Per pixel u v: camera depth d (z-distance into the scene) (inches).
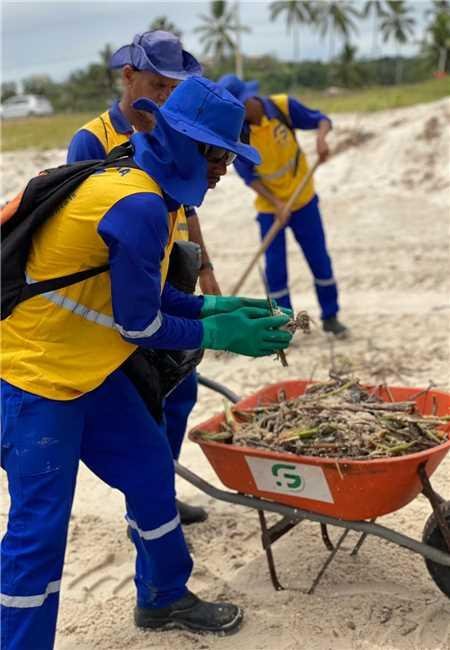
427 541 127.7
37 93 2819.9
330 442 131.8
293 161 270.4
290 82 2635.3
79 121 1362.0
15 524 114.7
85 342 114.8
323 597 139.9
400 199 526.3
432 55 2474.2
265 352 119.6
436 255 386.3
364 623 132.1
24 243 111.3
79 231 108.1
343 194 554.3
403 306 315.0
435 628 130.1
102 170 111.4
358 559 150.8
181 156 109.6
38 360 113.3
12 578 113.8
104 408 121.8
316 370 251.3
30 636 114.7
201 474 191.6
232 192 585.0
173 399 161.0
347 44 2544.3
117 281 105.9
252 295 349.4
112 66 150.9
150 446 125.6
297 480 126.8
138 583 135.1
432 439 130.5
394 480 120.7
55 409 113.5
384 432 132.5
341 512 126.6
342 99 1083.9
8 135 1022.4
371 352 262.8
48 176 112.1
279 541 160.1
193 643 132.5
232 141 114.3
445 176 545.3
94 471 128.0
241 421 147.3
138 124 151.3
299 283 363.6
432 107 651.5
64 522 115.7
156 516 127.3
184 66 154.2
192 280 130.0
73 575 153.9
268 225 278.1
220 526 167.6
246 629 133.8
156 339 110.4
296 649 127.1
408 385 230.8
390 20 2955.2
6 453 115.3
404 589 141.0
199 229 167.5
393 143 609.9
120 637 135.4
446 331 276.7
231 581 148.0
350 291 343.6
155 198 106.7
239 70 1469.0
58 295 112.0
